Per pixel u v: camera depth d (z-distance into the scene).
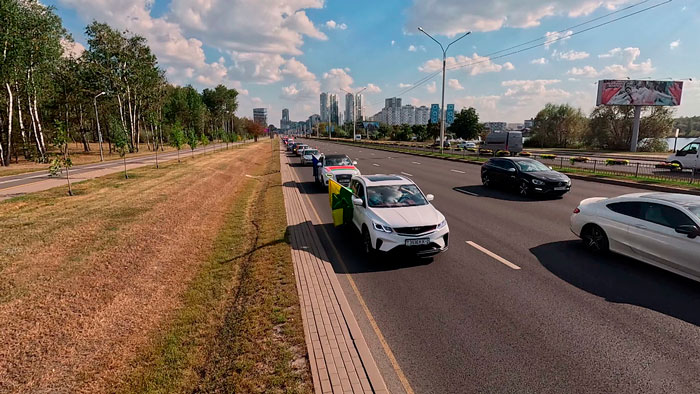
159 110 60.56
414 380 3.81
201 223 10.98
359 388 3.59
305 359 4.10
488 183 16.80
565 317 5.01
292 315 5.07
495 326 4.82
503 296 5.69
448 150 46.09
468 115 71.19
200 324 5.29
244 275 6.86
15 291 5.91
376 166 28.17
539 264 7.03
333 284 6.11
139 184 17.28
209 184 18.22
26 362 4.42
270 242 8.59
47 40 33.09
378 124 136.25
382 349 4.35
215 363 4.29
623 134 53.47
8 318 5.19
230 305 5.79
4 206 12.16
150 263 7.61
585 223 7.74
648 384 3.66
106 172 23.02
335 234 9.27
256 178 22.83
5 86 32.12
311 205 13.12
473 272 6.68
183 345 4.80
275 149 61.72
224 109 109.75
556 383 3.71
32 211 11.35
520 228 9.67
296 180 20.53
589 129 57.50
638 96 47.81
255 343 4.45
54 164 15.31
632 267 6.78
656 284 6.02
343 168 16.64
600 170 20.78
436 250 6.98
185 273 7.30
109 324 5.32
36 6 32.78
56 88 44.16
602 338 4.49
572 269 6.73
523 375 3.84
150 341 4.95
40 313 5.40
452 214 11.36
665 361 4.02
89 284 6.41
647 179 17.00
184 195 14.77
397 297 5.72
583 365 3.98
